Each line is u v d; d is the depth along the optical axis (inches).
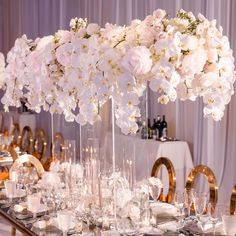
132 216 101.9
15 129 312.7
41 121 402.0
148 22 80.4
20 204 127.3
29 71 100.0
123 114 78.4
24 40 104.7
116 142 248.2
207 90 79.5
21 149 272.7
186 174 240.4
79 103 85.4
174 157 238.5
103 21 320.8
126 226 102.3
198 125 241.0
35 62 97.8
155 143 238.5
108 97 83.7
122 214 107.0
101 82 79.7
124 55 78.2
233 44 221.5
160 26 78.9
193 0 247.1
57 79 95.6
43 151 249.6
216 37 77.1
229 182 231.1
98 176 111.6
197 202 102.1
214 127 232.2
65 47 88.3
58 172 155.2
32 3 419.2
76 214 111.8
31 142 271.1
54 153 171.6
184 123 259.0
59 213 104.9
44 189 133.8
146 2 276.2
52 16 389.7
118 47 80.6
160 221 112.2
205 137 235.0
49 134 389.1
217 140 232.2
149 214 106.6
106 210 109.4
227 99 80.7
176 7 252.7
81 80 84.1
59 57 89.2
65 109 94.7
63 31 96.3
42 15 403.9
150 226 105.4
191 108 255.0
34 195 120.3
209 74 77.4
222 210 100.3
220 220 108.9
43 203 129.0
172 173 141.2
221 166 232.1
